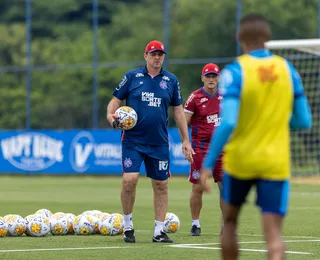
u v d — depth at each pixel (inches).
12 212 1756.9
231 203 697.0
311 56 3250.5
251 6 5177.2
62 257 979.9
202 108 1315.2
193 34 5428.2
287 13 5022.1
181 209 1822.1
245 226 1408.7
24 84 5856.3
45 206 1936.5
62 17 6491.1
